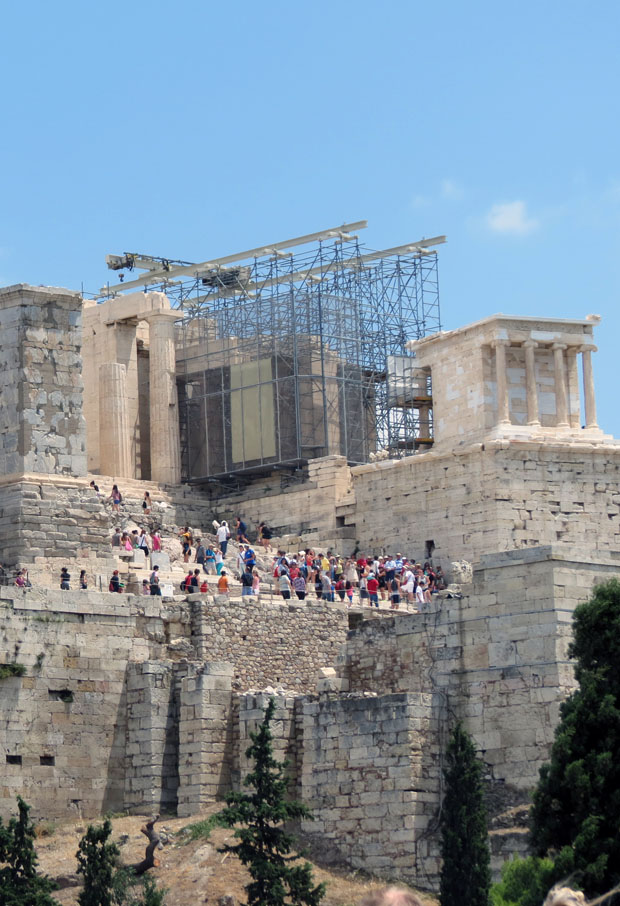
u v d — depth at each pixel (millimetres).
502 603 69438
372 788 68125
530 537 98625
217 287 126250
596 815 56406
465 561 96938
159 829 70438
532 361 102500
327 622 84188
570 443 100125
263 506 109812
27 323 85500
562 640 67438
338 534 105062
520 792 67062
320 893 62500
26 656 74812
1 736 73438
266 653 81688
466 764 61656
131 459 116812
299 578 88250
